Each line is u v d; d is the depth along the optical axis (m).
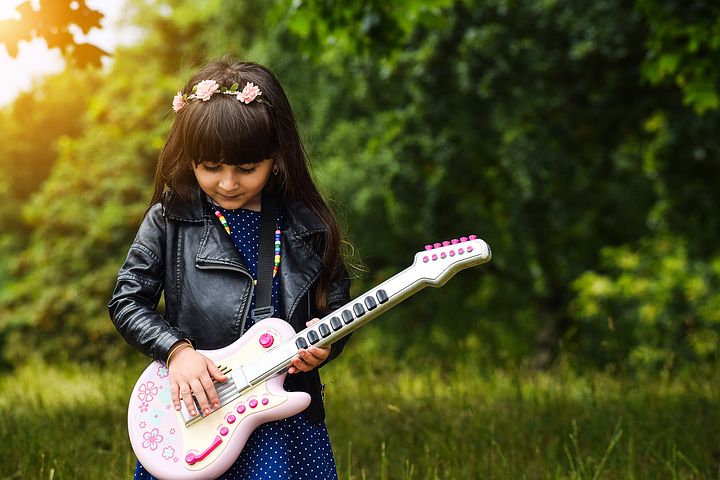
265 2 16.91
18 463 4.23
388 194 13.76
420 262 2.59
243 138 2.52
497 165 13.44
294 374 2.68
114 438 4.73
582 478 4.03
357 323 2.57
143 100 19.06
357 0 6.38
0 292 20.20
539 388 5.71
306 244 2.71
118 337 17.80
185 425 2.54
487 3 11.81
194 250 2.64
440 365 6.66
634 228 15.21
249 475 2.56
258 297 2.63
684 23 7.45
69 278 18.34
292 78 15.16
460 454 4.32
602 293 14.05
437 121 12.57
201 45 18.50
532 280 16.38
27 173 29.25
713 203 12.88
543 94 11.91
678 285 13.35
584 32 11.34
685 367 6.23
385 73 11.94
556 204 14.20
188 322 2.61
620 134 12.85
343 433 4.91
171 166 2.66
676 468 4.16
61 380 8.21
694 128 11.41
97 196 18.75
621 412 4.84
